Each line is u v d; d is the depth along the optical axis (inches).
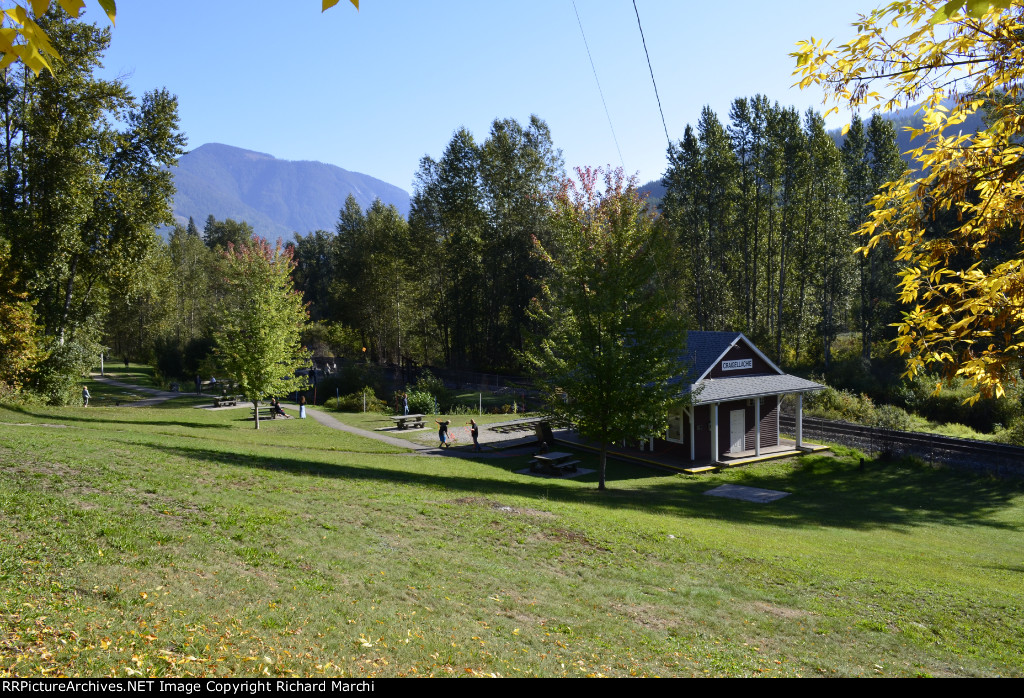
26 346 1266.0
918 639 398.9
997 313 233.3
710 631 384.2
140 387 2351.1
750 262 2491.4
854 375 1919.3
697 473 1079.0
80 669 236.5
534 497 734.5
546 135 2384.4
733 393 1147.9
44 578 310.8
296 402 1991.9
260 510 496.4
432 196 2536.9
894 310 2121.1
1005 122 213.2
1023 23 198.4
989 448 1062.4
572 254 973.8
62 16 1348.4
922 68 214.8
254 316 1273.4
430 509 581.9
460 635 329.7
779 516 814.5
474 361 2591.0
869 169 2213.3
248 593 339.9
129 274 1617.9
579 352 861.2
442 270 2603.3
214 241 5236.2
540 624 361.4
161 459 633.6
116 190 1523.1
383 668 280.5
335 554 423.5
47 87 1350.9
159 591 321.4
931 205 235.0
